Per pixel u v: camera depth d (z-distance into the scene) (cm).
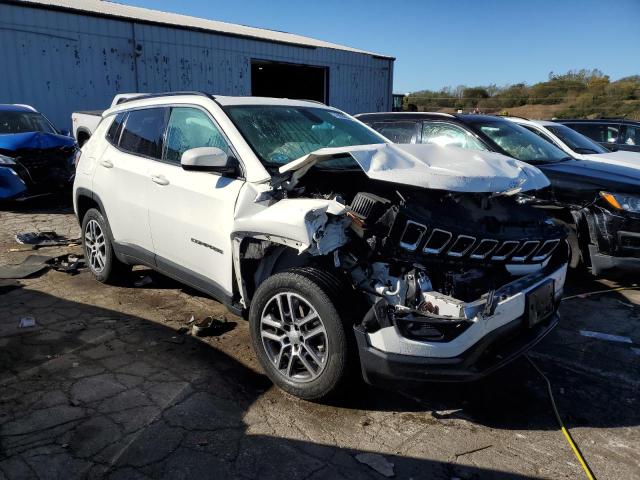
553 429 294
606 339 412
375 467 257
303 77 2169
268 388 325
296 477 247
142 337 389
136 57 1486
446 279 289
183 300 466
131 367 343
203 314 435
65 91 1371
